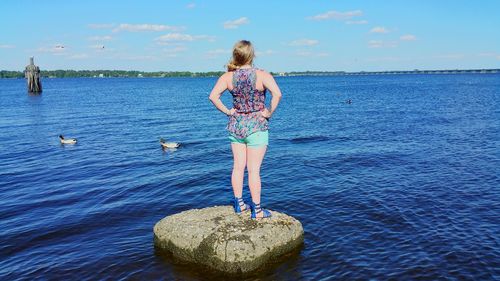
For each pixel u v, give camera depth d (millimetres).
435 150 16062
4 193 11117
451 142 18062
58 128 27375
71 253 6930
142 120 31969
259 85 6102
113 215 8906
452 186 10703
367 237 7375
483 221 8180
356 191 10305
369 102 49031
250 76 6008
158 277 6027
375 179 11531
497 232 7609
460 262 6406
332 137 20531
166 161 15281
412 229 7750
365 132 22266
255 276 6031
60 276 6129
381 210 8805
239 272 6086
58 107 46531
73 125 29094
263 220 6762
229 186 11203
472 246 6980
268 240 6383
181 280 5941
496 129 22203
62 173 13523
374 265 6320
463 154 15117
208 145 19125
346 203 9336
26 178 12922
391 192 10188
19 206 9805
